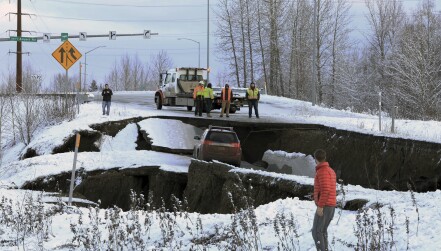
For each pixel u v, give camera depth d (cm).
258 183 1745
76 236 1052
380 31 7306
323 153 854
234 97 3675
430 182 1861
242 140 2866
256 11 7588
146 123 2980
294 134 2730
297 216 1159
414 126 2762
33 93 3403
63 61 2727
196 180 2103
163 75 3841
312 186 1522
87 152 2603
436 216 984
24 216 1327
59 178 2303
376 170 2141
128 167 2366
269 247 961
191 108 3775
